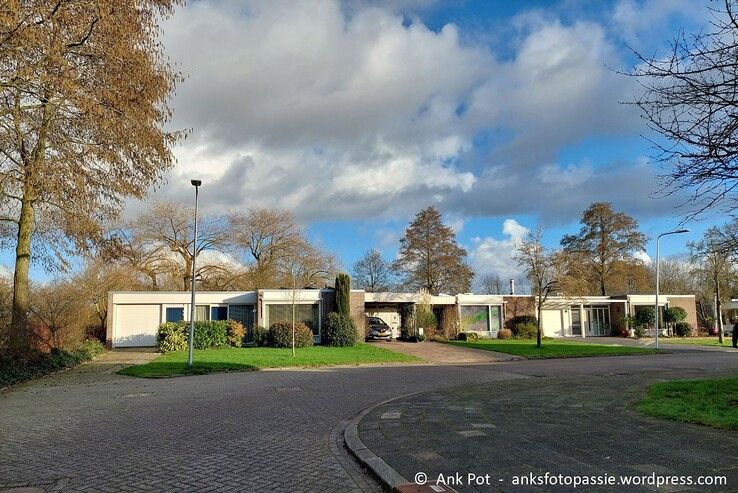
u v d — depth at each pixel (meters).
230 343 28.81
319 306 31.80
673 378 13.76
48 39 10.17
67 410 10.86
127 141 12.75
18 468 6.35
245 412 10.09
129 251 19.52
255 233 43.66
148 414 10.14
